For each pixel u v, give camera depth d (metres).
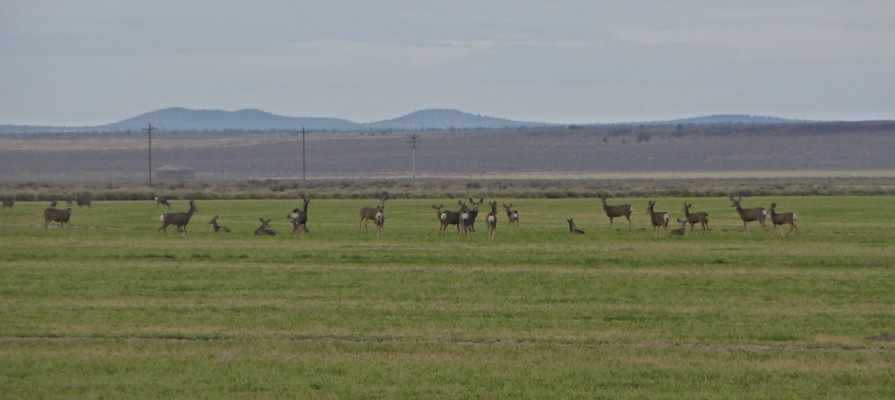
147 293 98.19
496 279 109.94
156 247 147.62
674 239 165.62
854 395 58.47
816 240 162.75
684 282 107.69
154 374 63.12
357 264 125.69
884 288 103.06
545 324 80.88
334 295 97.00
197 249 144.50
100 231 186.25
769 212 176.75
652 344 73.31
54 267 120.38
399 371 63.94
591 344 73.31
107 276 111.56
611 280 109.25
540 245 153.12
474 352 69.75
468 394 58.47
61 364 65.62
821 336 75.56
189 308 88.25
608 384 60.84
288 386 60.16
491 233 166.12
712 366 65.44
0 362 65.94
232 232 184.50
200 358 67.56
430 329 78.25
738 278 111.38
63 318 82.81
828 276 113.38
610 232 183.00
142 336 75.50
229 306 89.62
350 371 63.91
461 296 96.50
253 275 113.12
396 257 133.38
